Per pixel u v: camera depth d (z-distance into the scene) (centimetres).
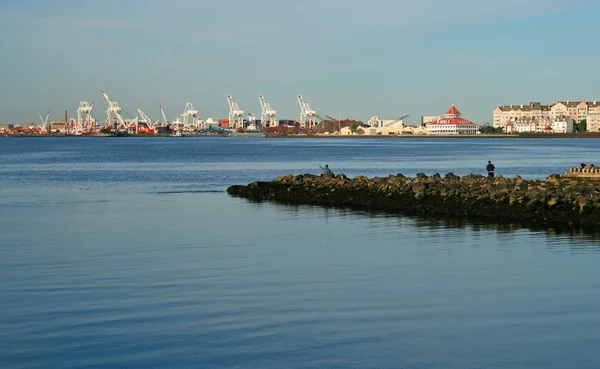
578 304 2052
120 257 2780
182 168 10075
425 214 4138
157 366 1614
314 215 4153
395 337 1786
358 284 2300
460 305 2048
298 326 1869
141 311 1997
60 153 15962
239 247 3006
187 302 2088
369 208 4491
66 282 2338
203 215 4203
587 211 3741
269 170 9688
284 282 2333
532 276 2400
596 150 17475
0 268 2564
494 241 3111
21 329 1845
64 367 1609
